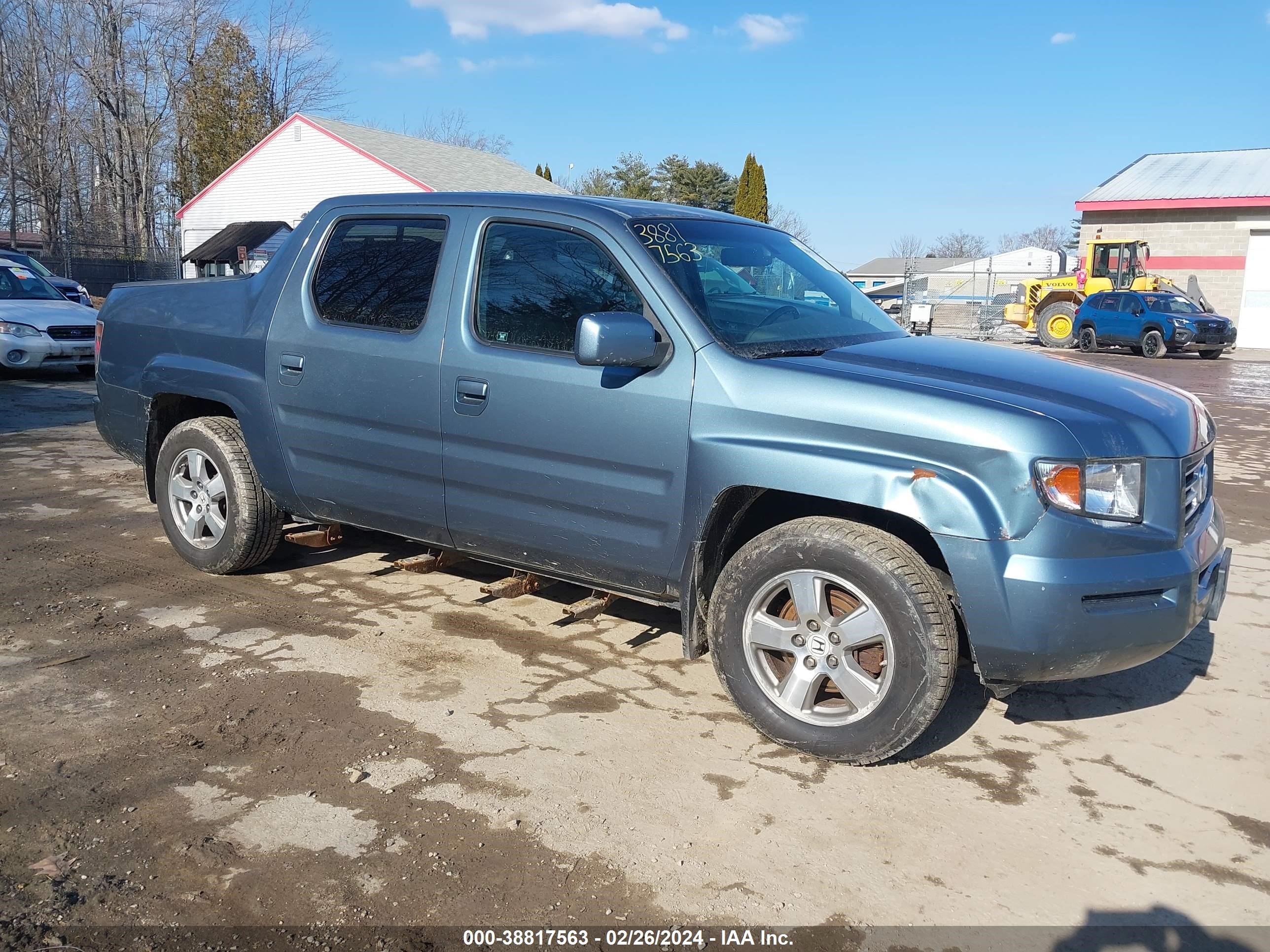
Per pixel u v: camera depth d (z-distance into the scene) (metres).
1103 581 2.99
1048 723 3.72
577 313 3.71
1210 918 2.59
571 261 3.78
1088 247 28.44
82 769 3.17
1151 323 24.02
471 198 4.11
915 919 2.55
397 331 4.13
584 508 3.70
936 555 3.42
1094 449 3.01
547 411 3.69
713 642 3.51
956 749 3.49
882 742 3.19
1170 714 3.81
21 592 4.80
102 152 45.72
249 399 4.58
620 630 4.52
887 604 3.12
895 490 3.07
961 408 3.07
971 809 3.09
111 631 4.34
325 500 4.48
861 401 3.19
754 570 3.37
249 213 36.34
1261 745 3.57
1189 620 3.18
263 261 31.91
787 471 3.22
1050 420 3.03
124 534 5.85
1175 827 3.03
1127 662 3.13
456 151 39.47
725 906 2.58
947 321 37.53
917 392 3.15
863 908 2.59
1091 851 2.88
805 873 2.73
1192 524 3.36
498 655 4.20
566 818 2.96
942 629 3.07
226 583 5.00
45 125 42.53
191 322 4.88
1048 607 2.96
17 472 7.45
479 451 3.89
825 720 3.30
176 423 5.30
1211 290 30.48
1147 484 3.10
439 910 2.54
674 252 3.73
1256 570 5.74
